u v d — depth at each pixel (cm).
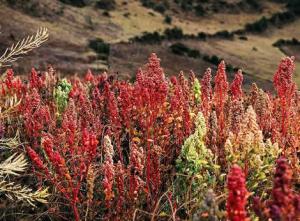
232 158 473
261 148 468
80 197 522
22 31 5031
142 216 478
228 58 5769
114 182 487
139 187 492
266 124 673
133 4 7831
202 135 492
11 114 666
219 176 466
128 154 580
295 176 512
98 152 581
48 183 577
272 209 304
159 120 568
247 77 4097
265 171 466
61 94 817
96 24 6347
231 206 299
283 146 571
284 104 648
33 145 594
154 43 6125
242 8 8819
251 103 794
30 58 3897
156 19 7525
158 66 562
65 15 6178
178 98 611
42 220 526
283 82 650
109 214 455
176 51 5516
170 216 446
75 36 5544
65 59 4309
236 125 589
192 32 7219
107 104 718
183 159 491
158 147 508
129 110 574
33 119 621
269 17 8531
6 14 5438
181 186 488
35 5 5953
